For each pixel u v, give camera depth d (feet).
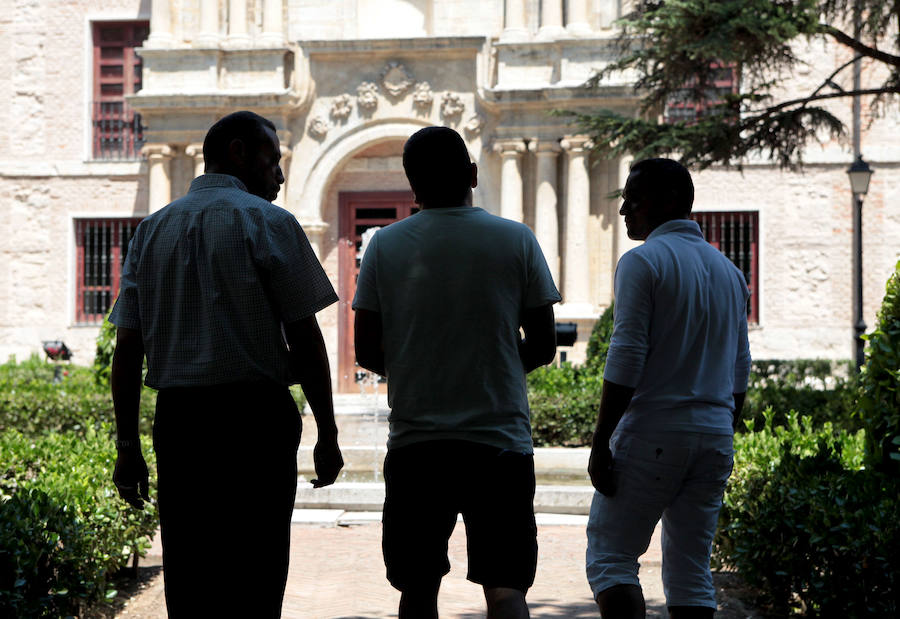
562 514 40.01
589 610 25.09
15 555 18.98
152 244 15.29
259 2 85.46
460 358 15.21
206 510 14.71
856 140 83.41
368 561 31.04
